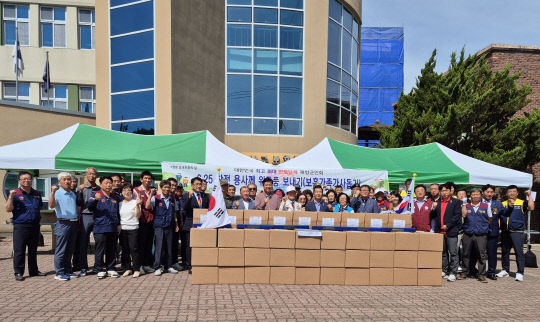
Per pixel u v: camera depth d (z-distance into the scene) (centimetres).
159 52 1148
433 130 1345
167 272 683
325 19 1455
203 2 1285
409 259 622
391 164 991
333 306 489
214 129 1326
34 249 634
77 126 935
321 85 1441
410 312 475
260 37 1404
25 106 1289
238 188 871
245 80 1391
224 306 477
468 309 496
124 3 1209
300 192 829
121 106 1209
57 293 528
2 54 1647
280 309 470
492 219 700
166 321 418
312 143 1421
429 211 687
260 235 599
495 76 1348
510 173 944
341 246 610
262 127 1394
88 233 661
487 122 1373
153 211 667
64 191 616
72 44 1700
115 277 636
